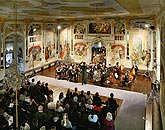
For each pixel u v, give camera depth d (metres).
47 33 25.47
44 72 24.19
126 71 22.41
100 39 24.72
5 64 19.72
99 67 21.39
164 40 8.96
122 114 13.70
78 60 26.45
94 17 23.75
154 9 14.72
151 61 22.36
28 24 22.03
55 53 27.30
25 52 22.06
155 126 11.19
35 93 14.17
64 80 21.31
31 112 11.75
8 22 19.38
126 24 22.98
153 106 14.13
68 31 26.47
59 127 10.30
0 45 18.67
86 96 13.92
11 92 13.78
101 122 11.60
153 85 16.20
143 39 22.52
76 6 13.70
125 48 23.64
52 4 12.68
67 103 12.45
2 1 11.38
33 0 11.09
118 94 17.50
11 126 10.29
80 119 11.01
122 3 10.99
